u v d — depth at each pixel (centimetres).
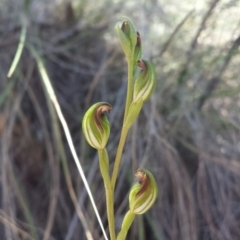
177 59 25
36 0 28
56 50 26
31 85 26
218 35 26
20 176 25
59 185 25
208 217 23
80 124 26
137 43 8
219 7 25
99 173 24
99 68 26
